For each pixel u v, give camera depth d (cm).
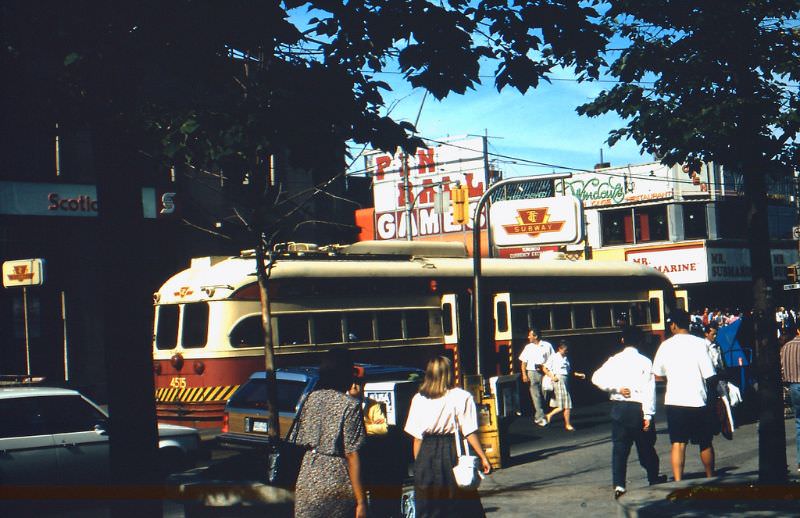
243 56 653
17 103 575
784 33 982
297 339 1873
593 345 2525
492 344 2264
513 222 2261
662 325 2759
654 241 4972
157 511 531
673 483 1004
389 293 2055
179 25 578
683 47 981
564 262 2516
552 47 672
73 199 2428
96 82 563
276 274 1862
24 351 2362
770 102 955
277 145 639
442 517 744
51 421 1093
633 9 969
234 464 823
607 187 5088
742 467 1237
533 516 985
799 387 1113
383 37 643
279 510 752
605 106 1028
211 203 2659
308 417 609
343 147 649
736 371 1817
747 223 962
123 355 534
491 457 1368
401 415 1283
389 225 4950
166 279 2544
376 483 934
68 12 555
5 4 551
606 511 992
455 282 2200
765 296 945
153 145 619
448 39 641
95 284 2491
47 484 1068
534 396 1945
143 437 534
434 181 4819
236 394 1323
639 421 1038
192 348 1836
